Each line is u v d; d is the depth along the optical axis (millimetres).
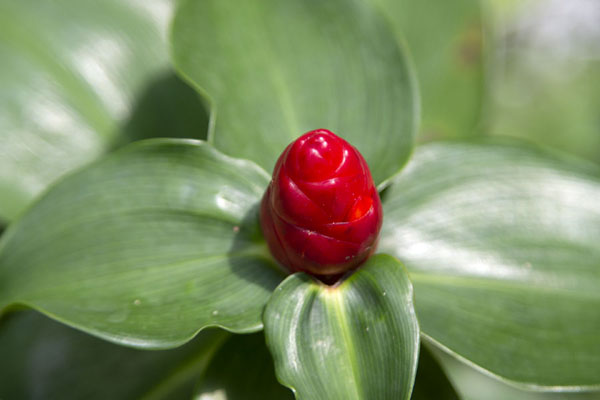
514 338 465
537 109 855
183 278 460
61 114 519
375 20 492
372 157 479
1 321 490
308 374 433
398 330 434
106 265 462
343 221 439
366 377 433
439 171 484
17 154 512
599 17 873
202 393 457
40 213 466
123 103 526
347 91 490
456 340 461
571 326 469
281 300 444
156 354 496
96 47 528
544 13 874
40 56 522
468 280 475
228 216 468
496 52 828
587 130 847
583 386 457
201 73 485
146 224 467
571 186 484
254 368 462
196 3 494
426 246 478
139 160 469
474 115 559
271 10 499
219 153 469
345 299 447
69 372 493
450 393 459
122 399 489
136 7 537
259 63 492
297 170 434
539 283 476
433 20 566
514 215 482
